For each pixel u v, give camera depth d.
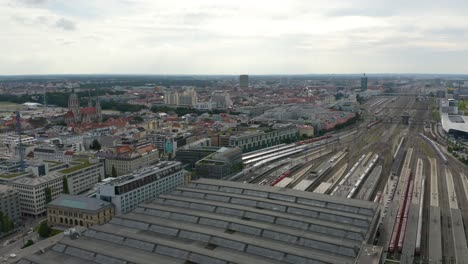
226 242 199.25
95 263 187.62
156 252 193.12
